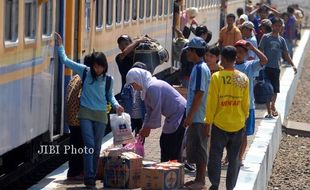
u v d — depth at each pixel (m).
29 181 22.28
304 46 69.00
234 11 67.12
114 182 19.97
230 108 18.94
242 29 28.89
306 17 99.56
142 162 20.39
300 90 52.84
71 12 22.98
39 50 20.50
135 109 22.61
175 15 42.62
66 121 20.67
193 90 19.42
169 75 42.44
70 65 20.25
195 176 21.09
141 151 20.91
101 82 19.86
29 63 19.78
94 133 19.92
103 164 20.78
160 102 20.02
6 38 18.20
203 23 51.44
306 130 36.69
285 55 32.53
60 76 22.47
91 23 25.78
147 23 35.84
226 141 19.17
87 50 25.36
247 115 19.39
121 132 20.86
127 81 20.16
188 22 43.78
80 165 20.67
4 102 18.12
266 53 32.28
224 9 61.56
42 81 20.89
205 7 52.00
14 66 18.72
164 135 20.55
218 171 19.17
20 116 19.27
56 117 22.59
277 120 32.16
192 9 43.12
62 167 22.19
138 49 23.75
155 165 19.81
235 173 19.52
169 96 20.19
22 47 19.23
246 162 23.75
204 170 20.05
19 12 18.97
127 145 20.89
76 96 20.39
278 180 28.12
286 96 39.59
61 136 23.53
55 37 21.72
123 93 22.59
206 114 18.98
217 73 18.94
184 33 38.69
